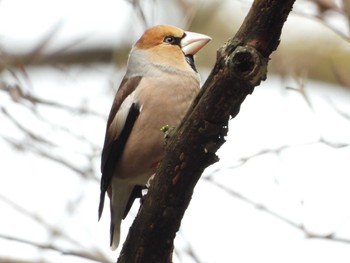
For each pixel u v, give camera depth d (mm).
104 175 10578
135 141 10352
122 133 10453
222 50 7168
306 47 14578
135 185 10773
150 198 7926
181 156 7668
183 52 10695
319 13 11828
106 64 16344
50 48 15539
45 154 11383
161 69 10461
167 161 7742
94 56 16203
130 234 8156
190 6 13312
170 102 10242
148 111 10266
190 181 7785
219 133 7551
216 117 7430
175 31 10820
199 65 15125
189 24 12359
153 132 10266
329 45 14758
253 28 7004
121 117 10445
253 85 7152
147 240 8086
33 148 11469
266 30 6973
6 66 11914
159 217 7945
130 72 10758
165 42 10750
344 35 11516
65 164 11344
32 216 11148
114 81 11945
